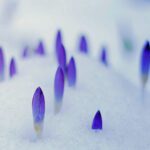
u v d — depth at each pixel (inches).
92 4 81.9
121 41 69.6
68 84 28.5
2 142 24.0
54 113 26.1
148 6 83.8
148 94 30.9
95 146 24.3
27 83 28.2
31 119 25.4
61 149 23.8
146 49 30.0
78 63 31.9
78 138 24.6
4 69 30.4
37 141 24.2
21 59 34.6
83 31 71.4
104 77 30.6
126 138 25.3
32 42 62.0
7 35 64.1
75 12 77.7
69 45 65.9
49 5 78.9
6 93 27.5
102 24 74.8
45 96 27.0
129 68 61.4
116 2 83.7
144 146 25.0
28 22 72.2
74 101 27.2
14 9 75.4
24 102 26.5
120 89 29.7
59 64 28.6
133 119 26.9
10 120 25.4
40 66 31.1
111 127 25.9
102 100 27.8
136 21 77.2
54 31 69.9
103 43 68.4
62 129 25.1
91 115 26.3
